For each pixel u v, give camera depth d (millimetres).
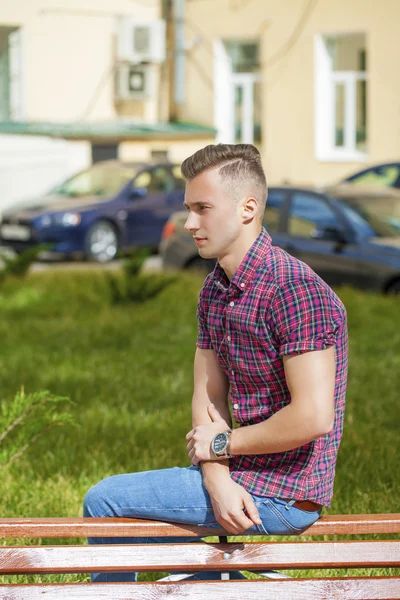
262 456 3277
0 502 5539
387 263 12742
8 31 24109
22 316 12266
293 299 3107
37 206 19578
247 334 3188
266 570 3342
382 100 24516
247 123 27203
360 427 7094
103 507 3438
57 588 3240
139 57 25312
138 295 12586
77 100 24984
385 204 13594
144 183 20375
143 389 8250
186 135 25781
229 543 3279
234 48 27047
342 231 13172
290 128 25969
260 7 25969
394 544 3281
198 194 3219
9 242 19500
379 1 24250
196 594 3260
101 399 7914
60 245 19188
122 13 25453
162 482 3393
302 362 3088
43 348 10070
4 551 3236
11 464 6035
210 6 26719
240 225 3225
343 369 3256
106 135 24000
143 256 12820
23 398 5348
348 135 25562
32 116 24438
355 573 4598
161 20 25656
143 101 26234
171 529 3357
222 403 3480
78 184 20625
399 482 5855
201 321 3459
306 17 25281
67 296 13320
